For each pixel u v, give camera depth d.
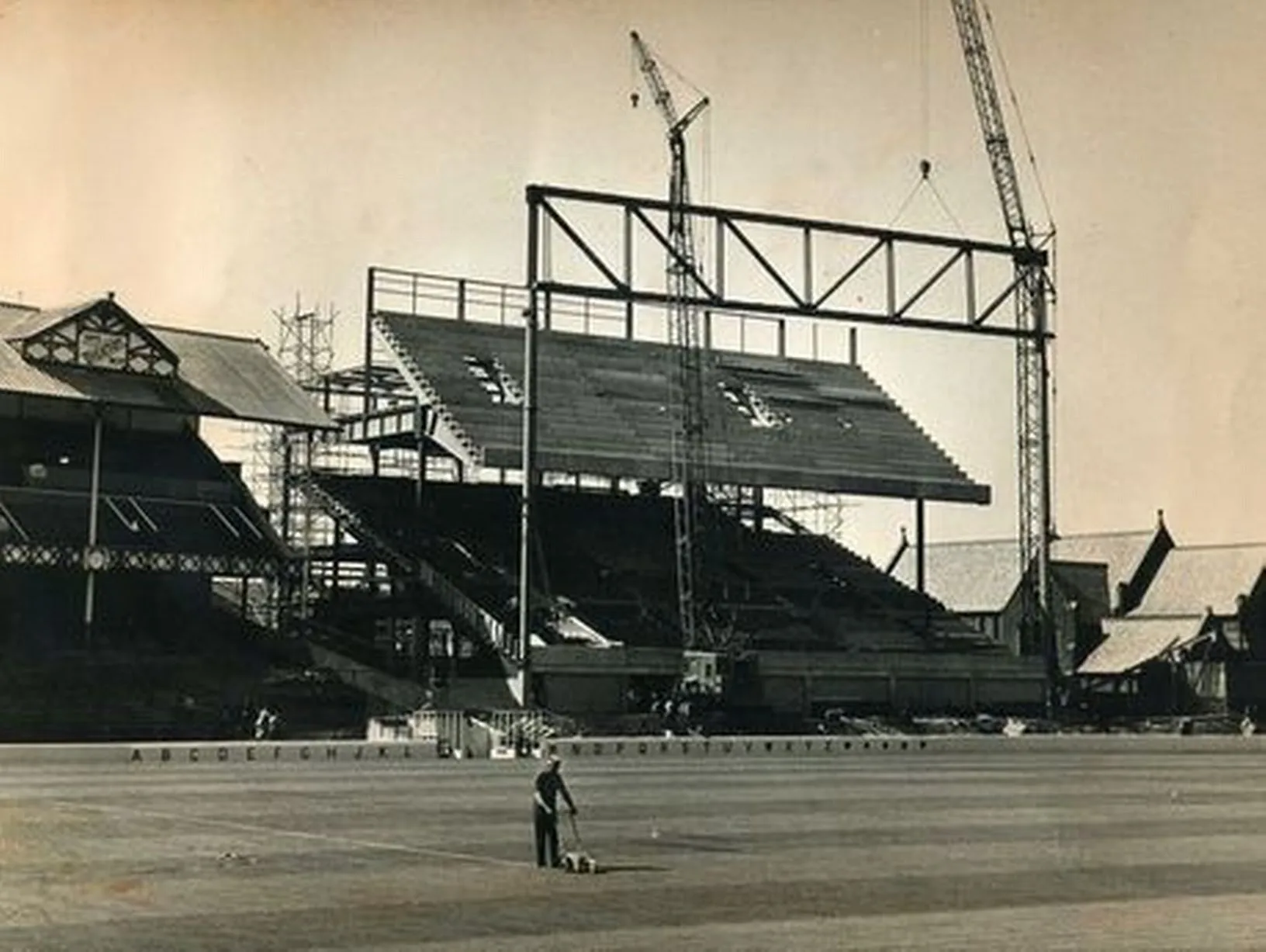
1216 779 45.56
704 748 63.62
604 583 86.69
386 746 56.72
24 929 16.70
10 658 63.66
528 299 72.50
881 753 63.44
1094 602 108.31
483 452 82.88
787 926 17.00
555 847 22.58
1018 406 86.94
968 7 82.25
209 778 42.12
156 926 16.88
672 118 77.31
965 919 17.59
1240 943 16.11
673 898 19.34
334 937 16.17
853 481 94.44
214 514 73.44
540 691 73.62
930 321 78.31
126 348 73.25
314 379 93.12
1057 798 37.06
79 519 69.75
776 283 89.19
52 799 34.09
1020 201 83.44
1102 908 18.61
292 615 81.00
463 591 81.00
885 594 94.56
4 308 75.38
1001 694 86.88
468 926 16.94
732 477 90.06
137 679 64.81
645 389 95.56
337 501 87.44
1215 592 104.75
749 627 85.19
